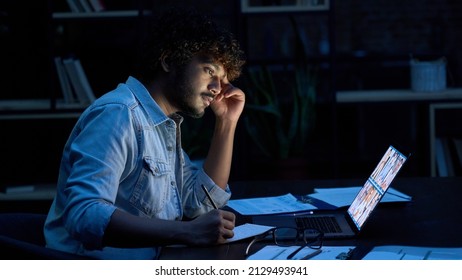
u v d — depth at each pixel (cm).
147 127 197
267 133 479
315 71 495
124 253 198
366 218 196
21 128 466
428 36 945
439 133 503
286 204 239
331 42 466
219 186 232
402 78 784
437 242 188
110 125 188
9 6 465
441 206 230
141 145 195
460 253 174
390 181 196
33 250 178
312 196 251
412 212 223
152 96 205
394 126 785
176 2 891
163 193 203
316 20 952
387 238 194
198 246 185
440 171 487
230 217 189
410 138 780
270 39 901
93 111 192
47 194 448
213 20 203
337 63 857
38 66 475
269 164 480
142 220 180
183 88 200
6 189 450
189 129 487
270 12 465
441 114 643
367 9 951
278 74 806
